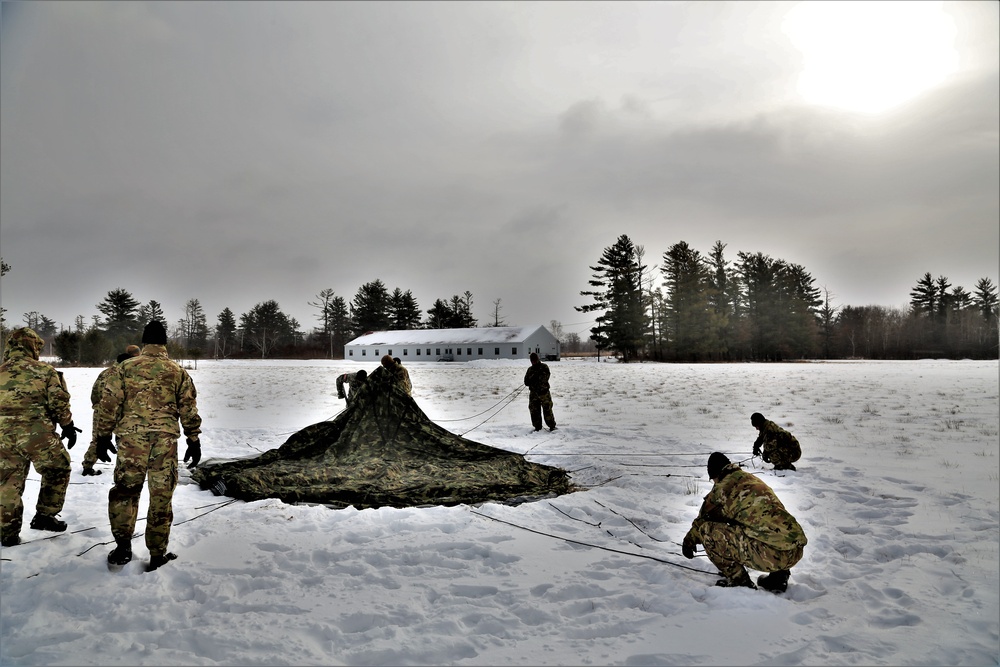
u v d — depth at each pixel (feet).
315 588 15.52
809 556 18.84
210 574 16.14
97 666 11.39
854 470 31.14
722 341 279.49
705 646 12.69
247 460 29.71
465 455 31.07
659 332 286.05
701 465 33.17
